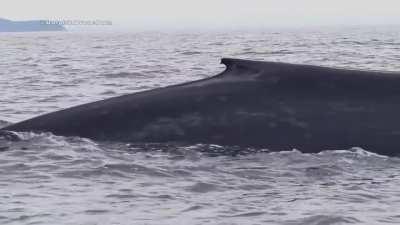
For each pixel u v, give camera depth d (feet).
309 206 130.00
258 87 170.91
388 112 165.07
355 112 165.68
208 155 162.81
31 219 122.72
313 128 164.86
